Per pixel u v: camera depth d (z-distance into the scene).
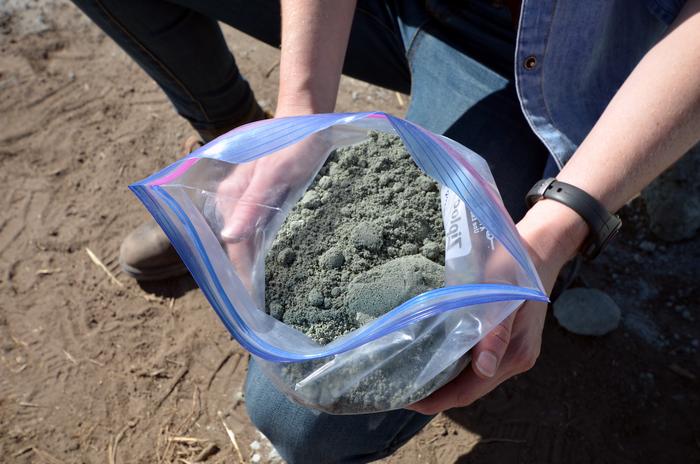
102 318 1.87
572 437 1.63
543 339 1.79
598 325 1.76
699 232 1.95
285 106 1.20
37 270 1.95
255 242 1.02
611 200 1.01
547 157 1.37
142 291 1.92
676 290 1.87
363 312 0.96
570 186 1.00
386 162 1.13
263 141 0.91
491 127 1.37
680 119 0.99
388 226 1.04
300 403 0.96
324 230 1.06
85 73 2.43
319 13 1.22
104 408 1.70
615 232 1.02
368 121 1.02
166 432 1.67
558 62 1.22
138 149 2.23
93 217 2.07
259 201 1.04
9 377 1.74
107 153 2.22
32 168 2.17
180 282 1.94
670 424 1.65
